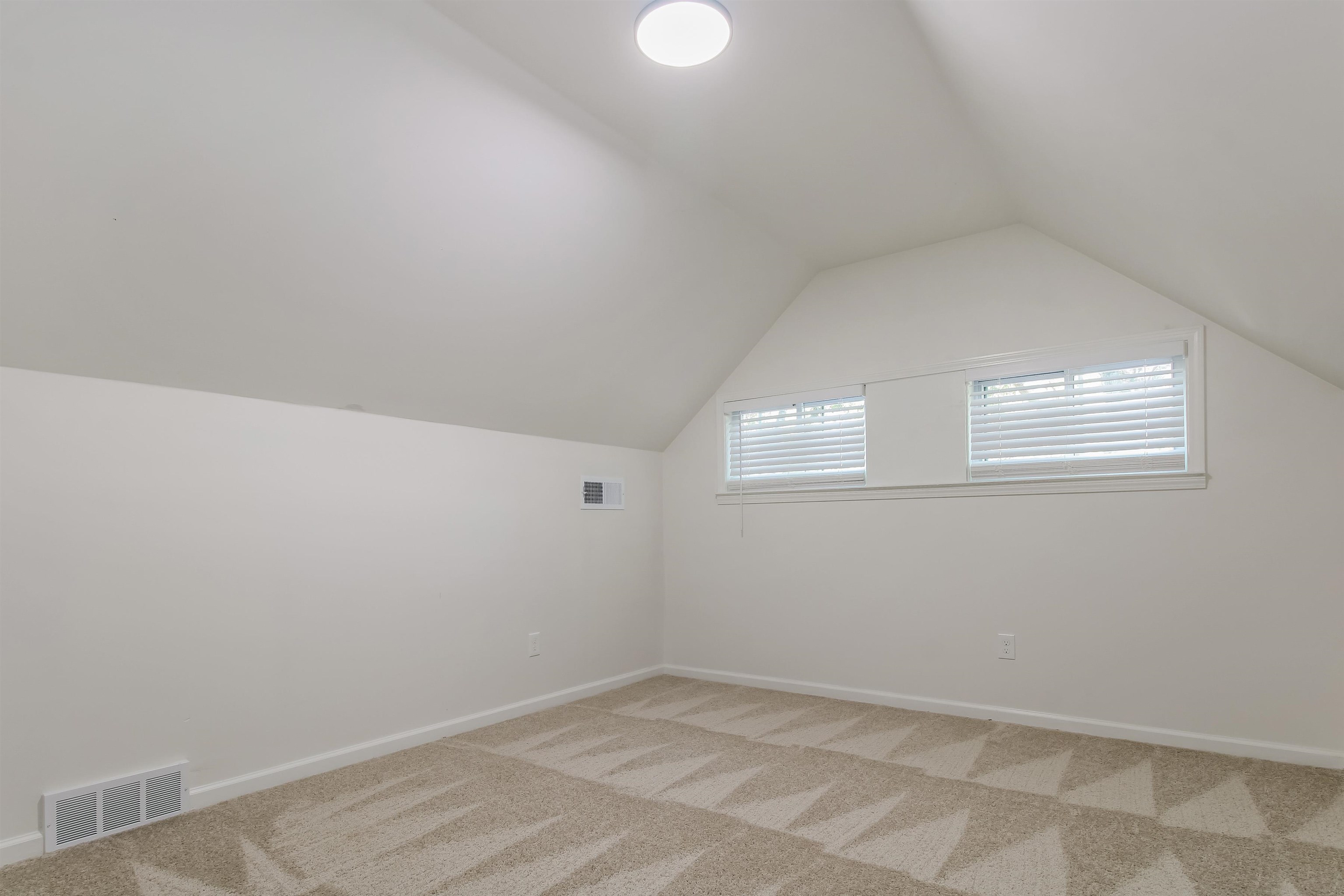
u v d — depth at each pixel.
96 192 1.83
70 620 2.12
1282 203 1.45
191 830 2.18
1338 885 1.81
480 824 2.21
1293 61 0.98
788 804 2.35
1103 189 2.22
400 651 3.01
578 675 3.89
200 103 1.81
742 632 4.22
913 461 3.69
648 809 2.32
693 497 4.48
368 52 1.94
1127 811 2.28
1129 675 3.07
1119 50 1.32
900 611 3.67
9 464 2.03
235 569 2.50
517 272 2.83
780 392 4.18
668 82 2.34
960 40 1.86
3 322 1.94
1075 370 3.32
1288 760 2.73
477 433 3.42
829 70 2.29
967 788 2.48
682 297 3.57
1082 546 3.20
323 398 2.76
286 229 2.18
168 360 2.28
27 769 2.02
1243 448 2.90
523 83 2.27
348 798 2.43
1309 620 2.75
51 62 1.59
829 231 3.55
